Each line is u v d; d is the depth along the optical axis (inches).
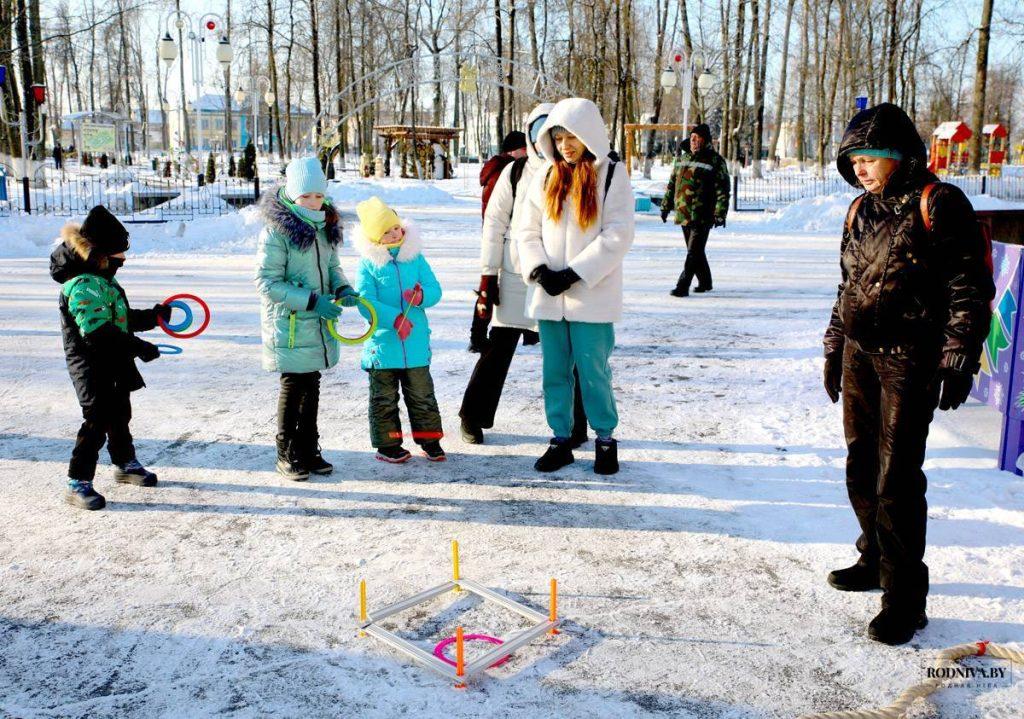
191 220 701.9
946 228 103.9
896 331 108.4
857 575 125.0
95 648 109.4
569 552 137.4
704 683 102.0
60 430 198.2
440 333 300.4
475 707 97.3
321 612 118.8
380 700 98.7
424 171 1535.4
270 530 145.6
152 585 126.3
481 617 117.6
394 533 144.6
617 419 172.1
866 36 1690.5
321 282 167.5
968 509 150.8
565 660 106.9
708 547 138.9
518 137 193.8
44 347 280.2
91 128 1208.2
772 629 114.3
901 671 104.5
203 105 3016.7
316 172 162.6
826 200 783.7
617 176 161.3
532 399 224.1
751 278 442.9
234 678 103.0
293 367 163.0
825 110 1560.0
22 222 601.3
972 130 1228.5
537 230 166.1
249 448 186.2
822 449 184.4
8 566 131.9
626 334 301.7
